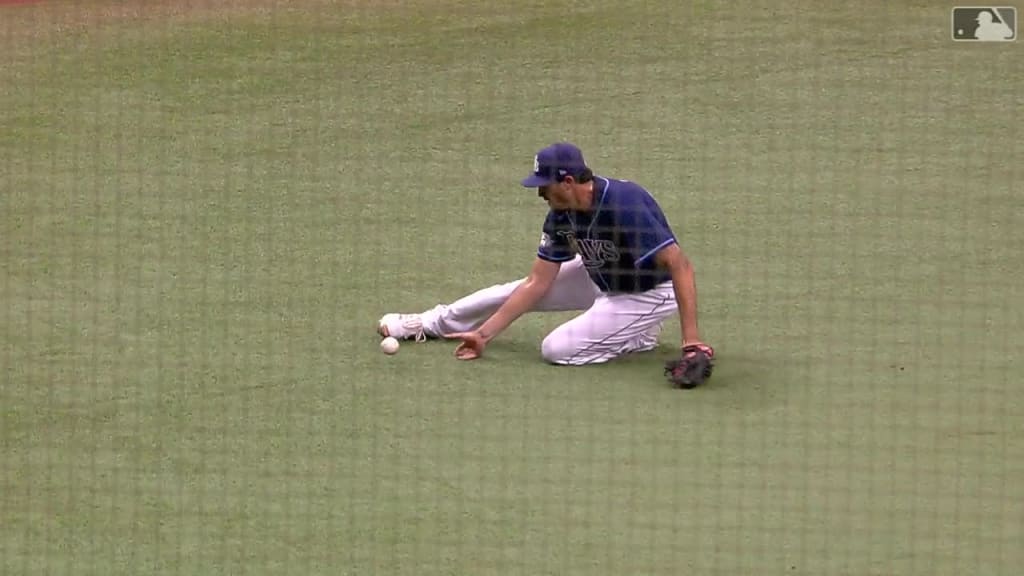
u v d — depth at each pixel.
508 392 28.50
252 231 37.59
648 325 29.98
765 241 36.53
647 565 22.39
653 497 24.48
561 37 55.97
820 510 24.05
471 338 30.08
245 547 23.11
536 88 50.09
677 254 29.09
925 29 56.62
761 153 43.44
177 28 57.62
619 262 29.41
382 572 22.30
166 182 41.44
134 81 50.94
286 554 22.88
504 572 22.25
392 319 30.95
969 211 38.59
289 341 30.92
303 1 62.03
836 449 26.08
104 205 39.47
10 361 29.86
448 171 42.41
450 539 23.22
